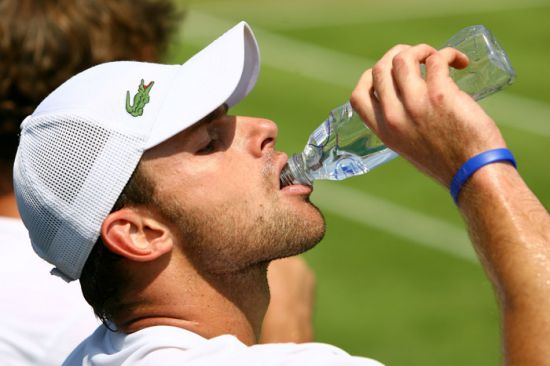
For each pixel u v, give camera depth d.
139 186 8.80
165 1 14.54
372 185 33.53
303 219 9.10
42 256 9.33
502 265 7.70
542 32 46.56
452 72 9.41
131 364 8.66
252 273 9.10
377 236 30.53
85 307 11.00
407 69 8.22
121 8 13.09
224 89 9.05
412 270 28.58
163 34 14.41
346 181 33.88
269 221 8.96
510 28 47.31
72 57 12.53
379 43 47.16
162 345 8.66
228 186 8.88
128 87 9.03
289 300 12.26
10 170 12.16
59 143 8.87
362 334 25.44
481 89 9.41
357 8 51.69
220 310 8.99
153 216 8.84
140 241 8.84
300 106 40.12
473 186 7.91
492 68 9.31
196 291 8.93
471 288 27.38
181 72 9.22
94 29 12.76
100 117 8.84
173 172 8.82
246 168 9.01
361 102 8.53
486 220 7.82
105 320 9.25
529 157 34.78
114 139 8.78
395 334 25.36
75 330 10.86
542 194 32.31
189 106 8.91
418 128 8.11
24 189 9.05
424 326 25.64
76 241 8.93
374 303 26.92
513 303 7.61
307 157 9.84
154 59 14.11
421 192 32.91
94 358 9.10
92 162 8.78
